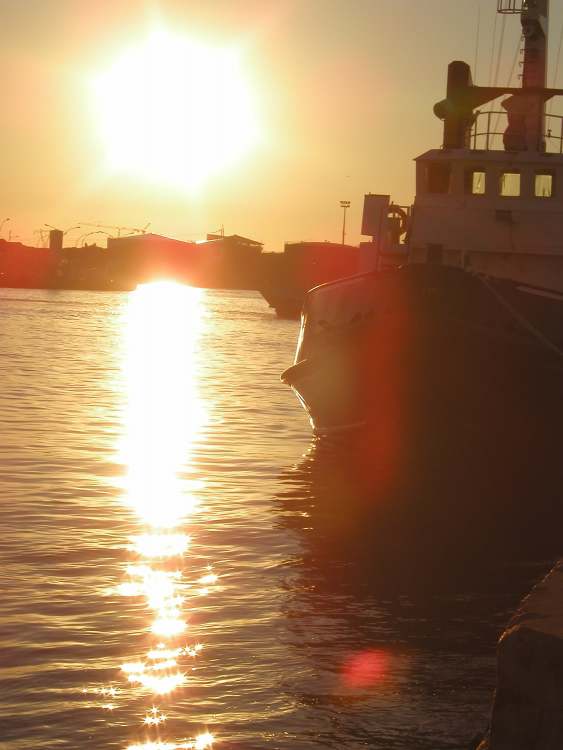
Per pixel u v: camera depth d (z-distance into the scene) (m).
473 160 26.12
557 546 15.13
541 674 5.54
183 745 7.87
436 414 21.78
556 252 25.67
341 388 22.80
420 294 21.41
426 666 9.74
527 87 28.62
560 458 21.48
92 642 10.18
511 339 20.81
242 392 38.59
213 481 19.97
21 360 52.03
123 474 20.31
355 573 13.22
